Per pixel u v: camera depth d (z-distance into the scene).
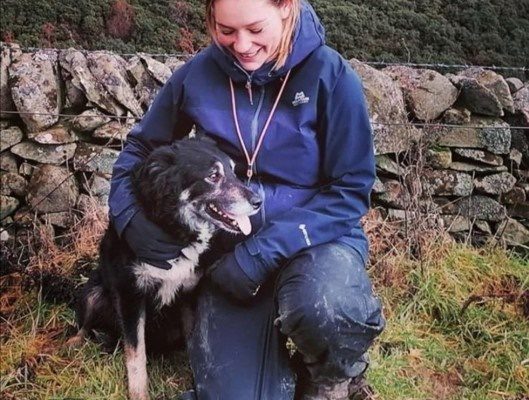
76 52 3.67
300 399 2.40
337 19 6.50
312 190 2.37
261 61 2.18
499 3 6.86
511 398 2.73
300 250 2.23
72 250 3.55
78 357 2.83
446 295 3.27
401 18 6.64
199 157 2.36
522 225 3.89
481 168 3.81
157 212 2.40
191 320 2.75
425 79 3.84
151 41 6.75
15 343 2.98
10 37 6.81
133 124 3.65
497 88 3.81
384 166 3.70
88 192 3.65
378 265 3.43
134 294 2.59
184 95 2.40
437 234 3.65
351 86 2.24
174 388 2.73
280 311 2.18
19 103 3.52
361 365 2.31
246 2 2.02
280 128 2.26
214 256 2.57
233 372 2.28
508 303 3.27
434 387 2.78
